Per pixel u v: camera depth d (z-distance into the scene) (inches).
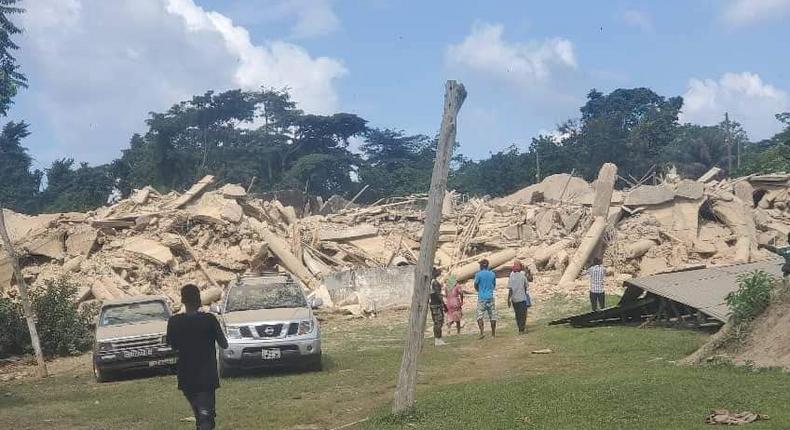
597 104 3405.5
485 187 3065.9
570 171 2856.8
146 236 1162.6
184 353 315.3
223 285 1103.6
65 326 805.2
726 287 599.8
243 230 1200.2
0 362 757.3
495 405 363.3
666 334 585.3
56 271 1059.9
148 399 489.1
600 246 1235.9
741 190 1494.8
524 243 1290.6
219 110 3083.2
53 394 542.0
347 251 1230.9
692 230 1310.3
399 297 1038.4
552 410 337.4
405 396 366.6
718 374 398.3
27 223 1211.9
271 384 510.6
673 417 307.4
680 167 2714.1
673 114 3038.9
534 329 740.7
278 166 3225.9
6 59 1080.8
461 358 595.2
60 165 3125.0
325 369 570.9
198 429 313.7
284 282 627.5
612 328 660.1
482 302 711.1
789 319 428.8
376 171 3152.1
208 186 1360.7
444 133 373.4
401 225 1389.0
